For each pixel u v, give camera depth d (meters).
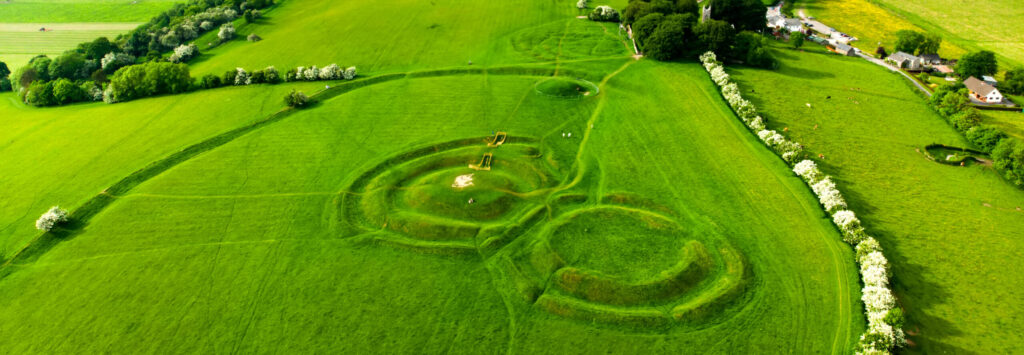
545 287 54.00
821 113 92.25
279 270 56.88
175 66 108.44
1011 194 68.56
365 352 47.16
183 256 59.44
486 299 52.62
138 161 80.06
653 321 49.56
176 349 48.03
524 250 58.94
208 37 145.88
